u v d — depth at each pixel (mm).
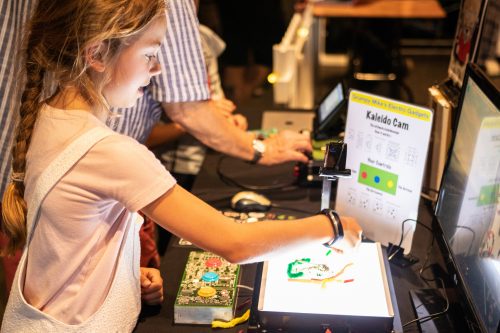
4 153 1712
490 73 3650
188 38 1894
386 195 1775
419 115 1657
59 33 1213
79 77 1231
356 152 1816
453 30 5648
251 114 2803
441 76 5180
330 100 2277
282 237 1316
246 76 5055
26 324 1306
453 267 1583
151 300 1576
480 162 1457
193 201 1276
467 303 1450
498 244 1301
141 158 1235
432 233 1902
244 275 1675
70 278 1296
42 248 1273
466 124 1592
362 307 1460
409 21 5656
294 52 2982
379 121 1745
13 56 1655
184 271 1644
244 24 5422
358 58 5090
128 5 1176
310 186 2170
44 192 1229
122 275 1357
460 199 1573
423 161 1679
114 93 1271
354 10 4371
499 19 2758
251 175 2266
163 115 2496
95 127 1242
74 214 1239
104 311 1322
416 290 1646
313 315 1432
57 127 1250
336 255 1640
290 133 2199
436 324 1522
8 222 1321
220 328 1505
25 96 1307
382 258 1626
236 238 1276
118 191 1231
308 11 3855
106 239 1314
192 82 1924
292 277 1562
